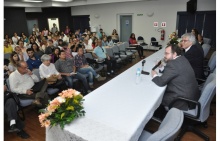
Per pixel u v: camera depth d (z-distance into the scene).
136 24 9.38
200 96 1.97
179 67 1.99
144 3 8.80
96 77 4.01
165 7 8.31
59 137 1.38
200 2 7.55
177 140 2.15
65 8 11.34
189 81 2.00
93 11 10.61
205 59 3.90
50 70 3.22
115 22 9.99
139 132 1.39
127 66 5.82
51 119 1.34
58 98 1.39
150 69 2.79
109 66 4.70
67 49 4.46
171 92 2.08
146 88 2.05
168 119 1.21
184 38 2.85
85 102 1.72
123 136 1.22
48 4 9.92
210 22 7.52
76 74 3.56
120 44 6.10
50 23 12.12
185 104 1.99
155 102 1.74
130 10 9.30
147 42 9.29
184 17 8.02
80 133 1.25
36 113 2.95
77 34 9.31
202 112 1.87
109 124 1.36
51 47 5.19
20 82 2.66
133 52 6.30
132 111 1.55
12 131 2.37
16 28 9.78
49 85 2.98
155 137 1.01
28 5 9.74
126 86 2.12
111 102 1.71
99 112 1.53
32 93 2.64
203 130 2.40
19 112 2.94
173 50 2.06
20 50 4.47
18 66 2.62
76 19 11.59
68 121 1.33
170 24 8.41
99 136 1.21
